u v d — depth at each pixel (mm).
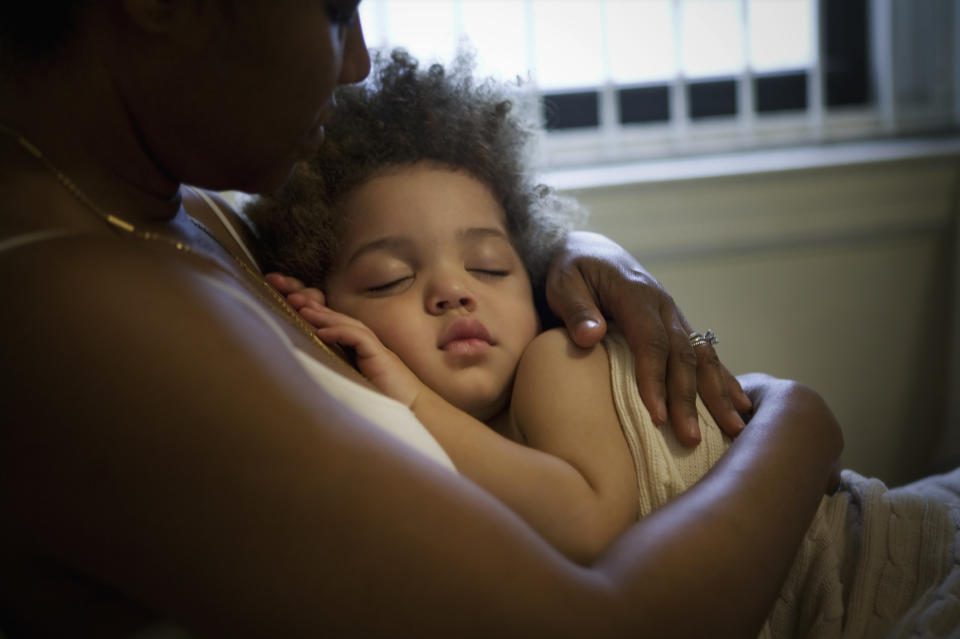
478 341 933
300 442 485
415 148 1017
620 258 988
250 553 466
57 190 577
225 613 470
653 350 871
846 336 1862
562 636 507
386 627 475
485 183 1047
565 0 1868
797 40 1940
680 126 1891
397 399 798
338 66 608
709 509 651
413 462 522
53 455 457
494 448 756
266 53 561
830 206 1770
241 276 739
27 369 460
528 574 512
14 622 522
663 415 826
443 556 491
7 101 591
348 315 972
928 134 1933
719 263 1800
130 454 458
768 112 1958
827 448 800
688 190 1727
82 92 588
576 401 846
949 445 1865
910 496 853
